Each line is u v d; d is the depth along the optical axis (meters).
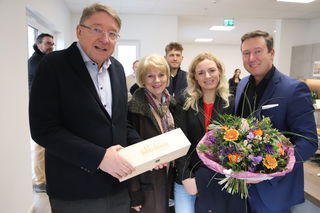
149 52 6.13
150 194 1.42
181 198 1.51
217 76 1.49
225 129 1.11
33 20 3.41
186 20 7.03
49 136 1.03
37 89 1.03
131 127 1.40
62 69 1.06
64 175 1.13
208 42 11.62
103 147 1.13
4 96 1.92
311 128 1.14
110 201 1.24
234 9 5.64
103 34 1.08
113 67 1.28
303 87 1.19
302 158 1.08
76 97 1.07
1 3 1.90
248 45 1.33
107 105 1.19
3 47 1.92
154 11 5.77
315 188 1.31
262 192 1.23
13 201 2.07
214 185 1.34
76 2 4.98
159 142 1.15
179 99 1.61
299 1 5.02
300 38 6.66
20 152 2.23
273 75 1.32
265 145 1.03
